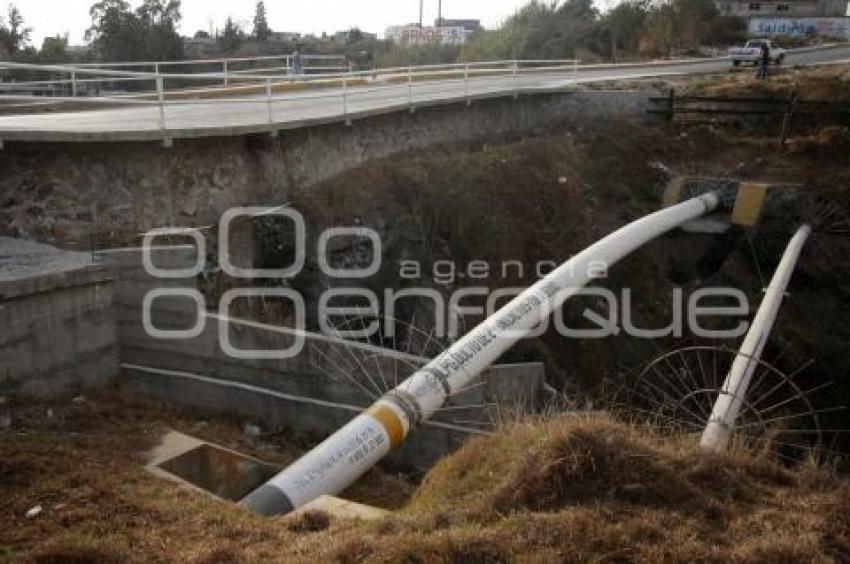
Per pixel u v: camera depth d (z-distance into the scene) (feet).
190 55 176.86
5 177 39.27
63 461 26.94
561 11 202.08
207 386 39.52
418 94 73.41
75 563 19.72
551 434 25.02
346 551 19.52
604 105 84.28
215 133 44.50
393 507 33.09
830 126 78.33
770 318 50.34
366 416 32.12
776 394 60.44
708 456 25.17
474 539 19.72
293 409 38.86
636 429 27.58
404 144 65.72
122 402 35.76
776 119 81.82
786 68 106.32
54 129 40.11
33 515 22.59
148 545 21.06
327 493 29.04
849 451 58.34
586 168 74.74
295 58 91.04
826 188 70.18
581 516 20.93
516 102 79.15
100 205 41.98
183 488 26.08
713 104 82.99
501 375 39.22
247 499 27.32
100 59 150.61
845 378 62.13
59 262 35.78
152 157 43.70
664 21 171.22
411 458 38.34
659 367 58.90
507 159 68.90
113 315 37.01
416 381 34.65
